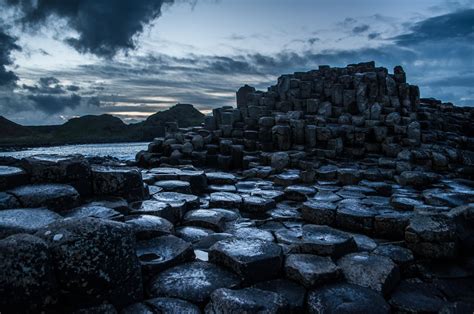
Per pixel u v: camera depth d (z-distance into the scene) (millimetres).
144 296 3840
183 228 6195
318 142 13906
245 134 14922
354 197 8328
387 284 4152
